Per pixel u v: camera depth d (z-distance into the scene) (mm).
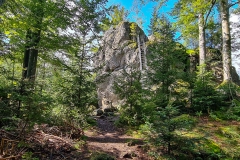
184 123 5156
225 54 12062
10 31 8227
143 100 8203
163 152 5422
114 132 7680
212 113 8805
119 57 17969
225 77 11859
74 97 6875
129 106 8352
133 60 16703
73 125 6398
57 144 5176
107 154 5191
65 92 6828
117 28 19594
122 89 8594
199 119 8414
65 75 7773
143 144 6211
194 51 17656
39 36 8414
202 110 9266
